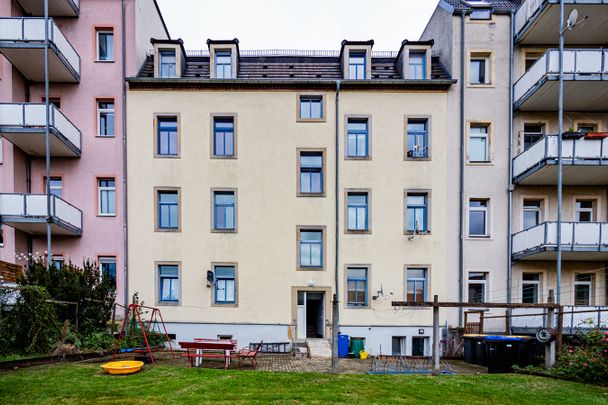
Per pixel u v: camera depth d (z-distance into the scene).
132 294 13.94
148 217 14.20
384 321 13.92
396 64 15.77
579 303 14.18
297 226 14.24
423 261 14.16
